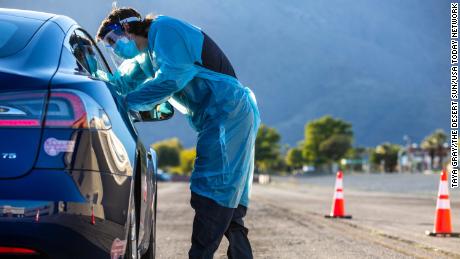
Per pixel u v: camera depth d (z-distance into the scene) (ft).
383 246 40.27
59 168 15.92
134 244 19.81
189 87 21.71
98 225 16.30
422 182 287.89
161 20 21.50
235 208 22.12
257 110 22.91
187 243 41.04
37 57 17.65
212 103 21.61
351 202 99.40
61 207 15.70
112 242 16.90
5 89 16.22
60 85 16.61
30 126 16.06
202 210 21.49
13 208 15.51
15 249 15.70
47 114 16.20
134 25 21.86
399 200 106.93
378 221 60.59
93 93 17.21
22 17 19.57
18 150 15.90
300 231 49.55
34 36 18.48
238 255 22.95
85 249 16.11
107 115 17.31
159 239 43.21
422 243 42.24
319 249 38.47
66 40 19.20
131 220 18.53
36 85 16.42
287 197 123.34
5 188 15.64
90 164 16.25
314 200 109.19
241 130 21.81
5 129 15.99
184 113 22.68
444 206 48.29
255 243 41.29
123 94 23.16
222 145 21.42
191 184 21.70
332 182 351.05
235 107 21.62
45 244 15.69
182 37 21.24
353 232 49.26
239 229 23.06
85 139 16.29
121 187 17.35
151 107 21.20
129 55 22.20
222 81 21.68
